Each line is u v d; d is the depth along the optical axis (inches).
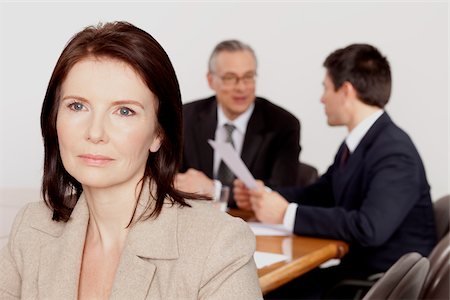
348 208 109.6
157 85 44.6
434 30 191.0
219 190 104.2
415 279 60.4
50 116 47.1
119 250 48.9
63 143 44.5
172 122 46.7
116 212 48.0
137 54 43.5
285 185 134.4
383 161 105.8
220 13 201.6
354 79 111.7
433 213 112.0
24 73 185.0
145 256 46.9
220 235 46.4
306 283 110.9
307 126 202.5
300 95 202.2
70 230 49.9
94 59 43.5
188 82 203.2
